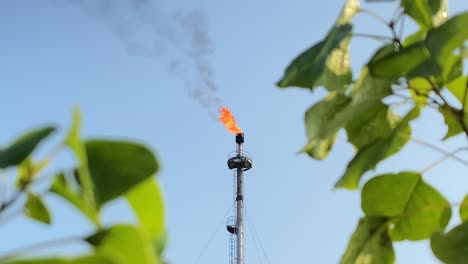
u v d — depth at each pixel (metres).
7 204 1.86
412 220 3.86
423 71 3.00
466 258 3.13
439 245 3.19
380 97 3.38
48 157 1.85
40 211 2.11
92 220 1.91
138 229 1.88
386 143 3.57
